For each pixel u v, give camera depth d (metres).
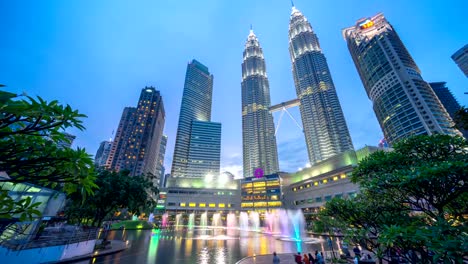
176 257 22.02
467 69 125.12
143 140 144.50
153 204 32.34
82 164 3.09
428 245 3.51
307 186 78.12
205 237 43.28
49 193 17.28
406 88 109.00
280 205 90.94
